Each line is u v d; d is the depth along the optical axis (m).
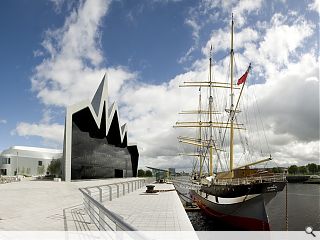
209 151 53.88
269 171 25.98
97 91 70.31
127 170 98.94
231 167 34.91
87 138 58.88
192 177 66.56
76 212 14.59
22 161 96.62
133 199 22.38
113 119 77.69
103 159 70.94
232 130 35.69
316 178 128.25
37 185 36.28
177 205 18.39
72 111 49.97
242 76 32.34
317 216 41.34
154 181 74.94
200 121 57.50
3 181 46.38
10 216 13.26
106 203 19.59
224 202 29.33
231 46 38.25
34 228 10.32
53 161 95.44
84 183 45.00
